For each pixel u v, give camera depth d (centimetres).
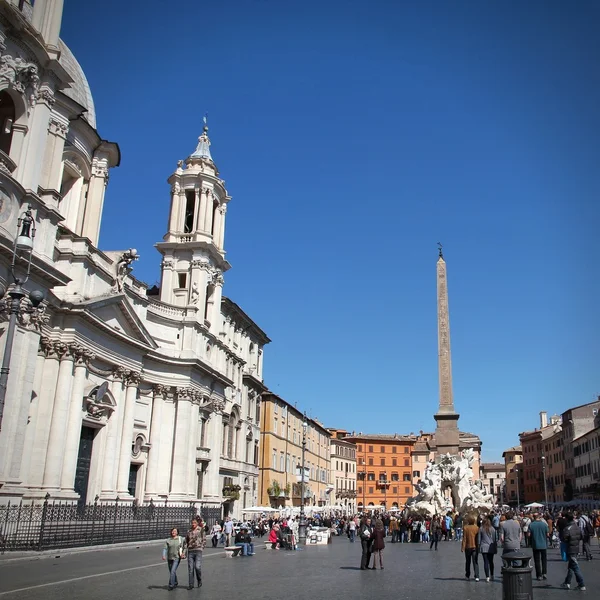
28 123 2911
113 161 4478
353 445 11606
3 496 2553
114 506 3142
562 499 10412
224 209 5516
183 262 5091
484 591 1522
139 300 4381
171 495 4406
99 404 3747
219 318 5362
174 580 1559
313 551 3262
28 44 2852
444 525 4259
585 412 9569
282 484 7256
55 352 3372
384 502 11738
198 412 4750
